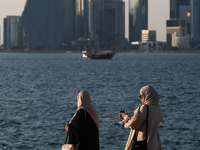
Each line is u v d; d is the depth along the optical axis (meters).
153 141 12.47
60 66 186.50
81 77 106.81
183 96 58.56
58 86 77.69
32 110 44.19
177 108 45.47
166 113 41.66
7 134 31.61
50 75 116.56
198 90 68.12
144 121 12.51
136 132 12.72
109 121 37.03
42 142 29.14
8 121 37.16
